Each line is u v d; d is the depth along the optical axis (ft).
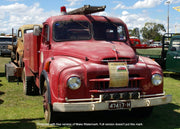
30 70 23.39
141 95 14.29
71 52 15.16
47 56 17.46
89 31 17.54
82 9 18.42
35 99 22.54
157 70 14.83
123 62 14.10
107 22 18.29
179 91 26.94
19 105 20.38
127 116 17.89
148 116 17.30
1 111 18.57
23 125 15.48
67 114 18.17
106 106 13.25
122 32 18.69
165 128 15.28
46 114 16.01
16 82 31.71
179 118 17.43
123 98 13.74
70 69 13.37
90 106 12.98
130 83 14.26
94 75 13.44
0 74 39.60
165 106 20.80
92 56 14.02
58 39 16.89
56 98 13.48
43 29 18.98
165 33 41.34
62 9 19.51
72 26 17.39
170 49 37.19
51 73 14.15
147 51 44.50
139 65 14.46
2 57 79.00
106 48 15.28
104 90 13.47
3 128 14.90
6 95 24.08
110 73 13.51
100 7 18.43
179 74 40.14
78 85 13.20
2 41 78.13
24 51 25.11
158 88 14.80
